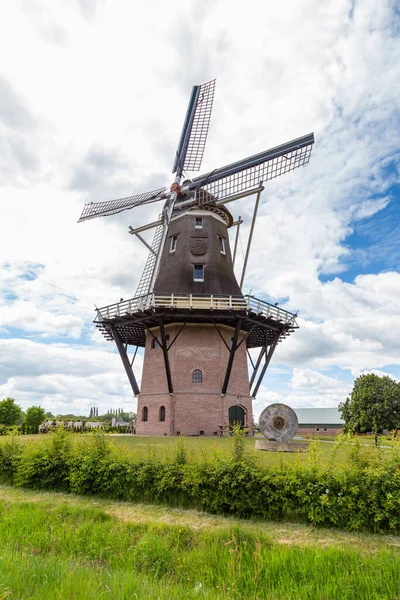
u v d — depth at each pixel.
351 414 42.06
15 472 12.57
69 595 4.51
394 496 7.78
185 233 28.58
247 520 8.68
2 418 39.56
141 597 4.66
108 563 6.60
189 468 9.85
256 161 26.41
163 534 7.78
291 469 9.04
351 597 5.22
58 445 12.43
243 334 28.97
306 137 24.80
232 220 30.75
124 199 31.28
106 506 9.93
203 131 30.42
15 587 4.71
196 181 28.97
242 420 27.36
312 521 8.22
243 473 9.10
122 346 27.33
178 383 26.02
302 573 5.82
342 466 8.67
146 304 24.55
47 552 7.10
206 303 24.25
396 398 40.47
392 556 6.33
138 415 27.86
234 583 5.58
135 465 10.60
